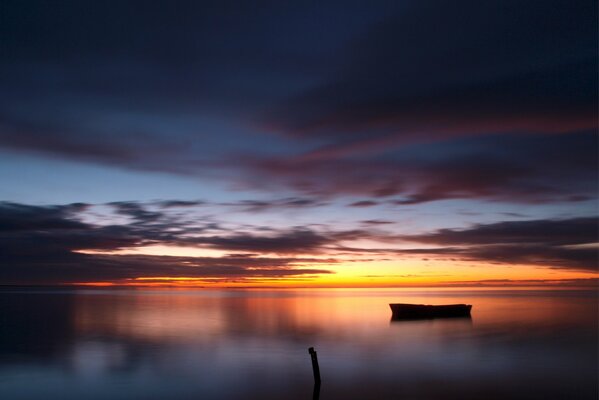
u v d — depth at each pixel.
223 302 105.50
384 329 47.12
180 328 47.88
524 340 38.88
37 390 22.53
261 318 59.47
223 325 50.88
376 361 29.44
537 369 26.73
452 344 36.50
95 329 47.06
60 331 45.50
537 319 58.66
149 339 39.53
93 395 21.61
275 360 29.73
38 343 37.41
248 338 40.16
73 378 24.81
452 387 22.67
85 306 88.19
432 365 28.02
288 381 24.03
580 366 27.52
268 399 21.00
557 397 20.94
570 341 38.19
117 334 42.97
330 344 36.62
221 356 31.16
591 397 20.91
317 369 23.52
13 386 23.30
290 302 106.25
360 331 45.50
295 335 42.16
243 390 22.36
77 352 32.91
